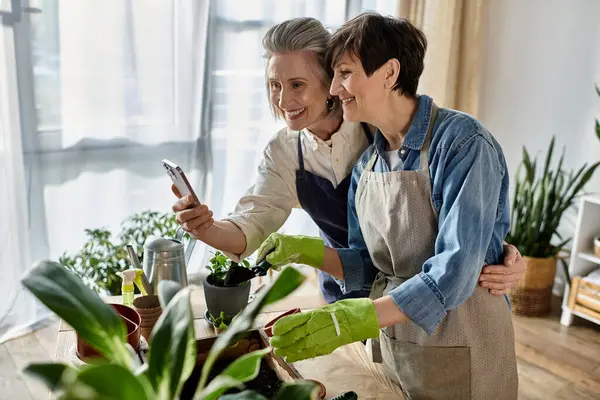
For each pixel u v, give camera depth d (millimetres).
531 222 3094
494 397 1401
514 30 3426
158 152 3002
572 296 3037
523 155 3230
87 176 2850
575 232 3055
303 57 1476
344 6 3250
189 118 3031
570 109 3219
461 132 1239
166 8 2838
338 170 1646
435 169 1276
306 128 1647
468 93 3564
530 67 3379
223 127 3145
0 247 2658
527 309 3178
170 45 2891
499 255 1404
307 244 1492
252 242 1647
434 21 3318
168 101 2961
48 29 2592
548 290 3172
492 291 1360
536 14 3297
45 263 686
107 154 2873
